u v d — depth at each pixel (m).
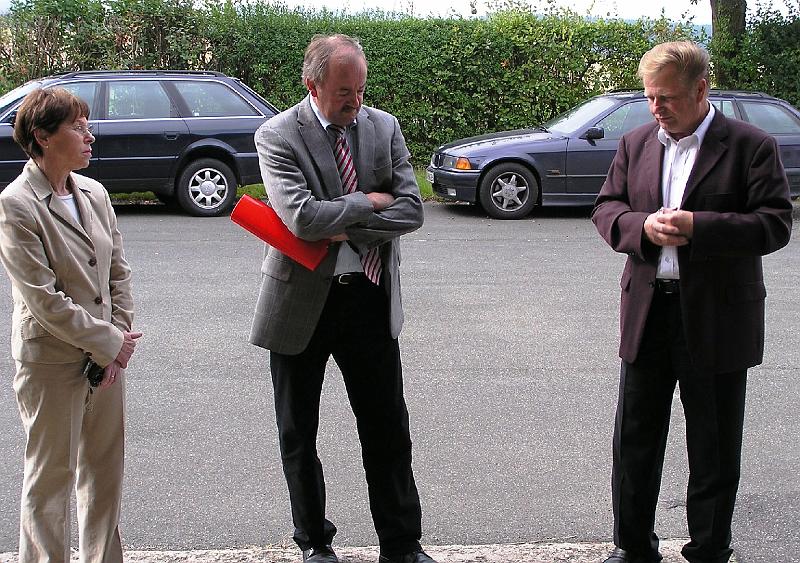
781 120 12.47
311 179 3.23
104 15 15.23
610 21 15.73
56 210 2.97
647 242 3.11
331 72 3.10
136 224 11.36
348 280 3.30
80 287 3.03
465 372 5.92
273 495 4.24
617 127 12.20
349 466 4.56
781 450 4.74
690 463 3.30
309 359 3.38
